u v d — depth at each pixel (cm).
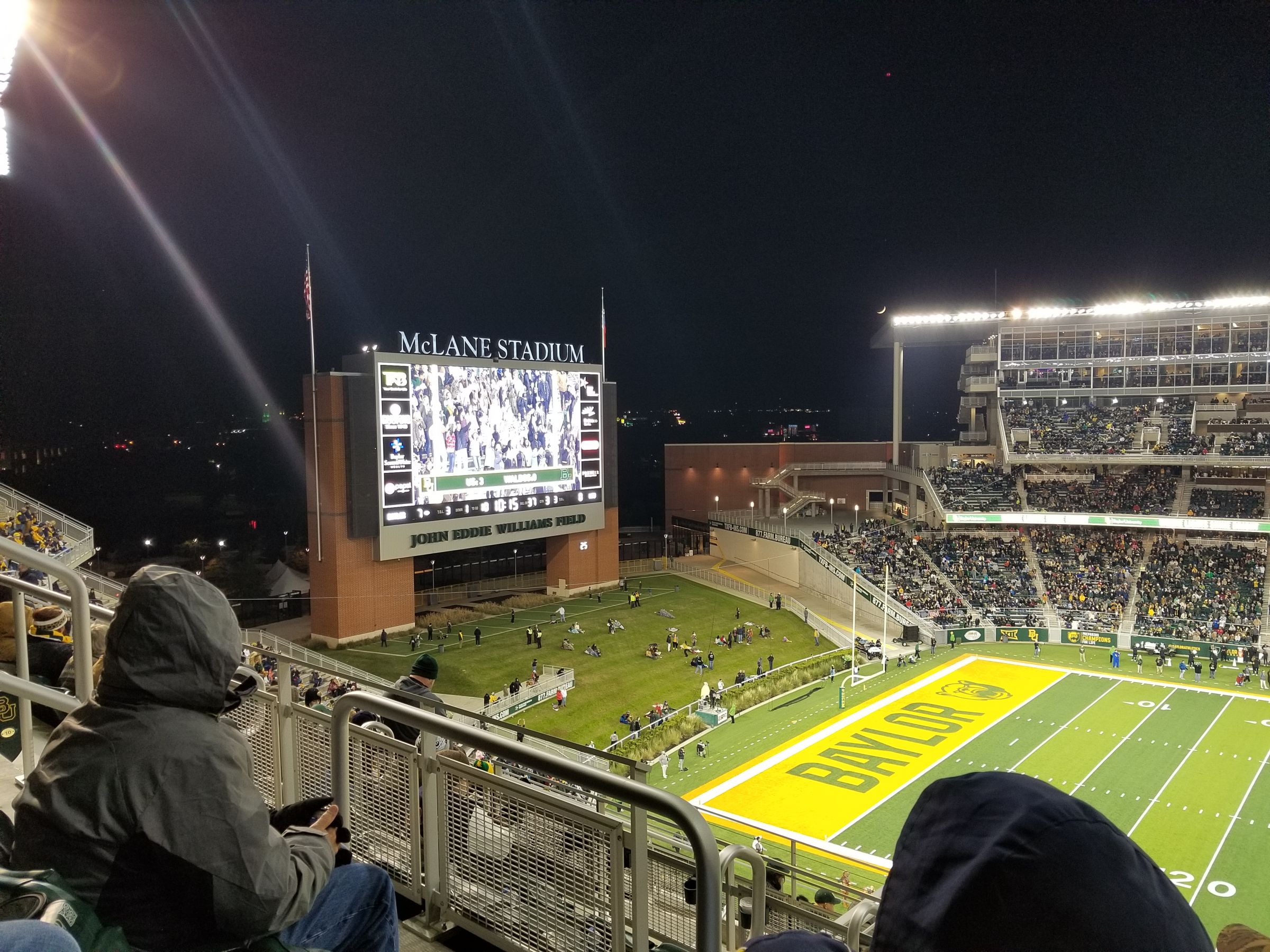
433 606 5984
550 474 5875
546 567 6862
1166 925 132
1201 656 4962
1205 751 3522
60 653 732
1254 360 6281
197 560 7094
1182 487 6219
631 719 3853
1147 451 6306
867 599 5838
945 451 7356
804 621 5906
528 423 5697
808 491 8456
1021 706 4194
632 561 7925
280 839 299
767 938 201
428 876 503
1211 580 5562
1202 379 6456
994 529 6656
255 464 10794
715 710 4044
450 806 492
